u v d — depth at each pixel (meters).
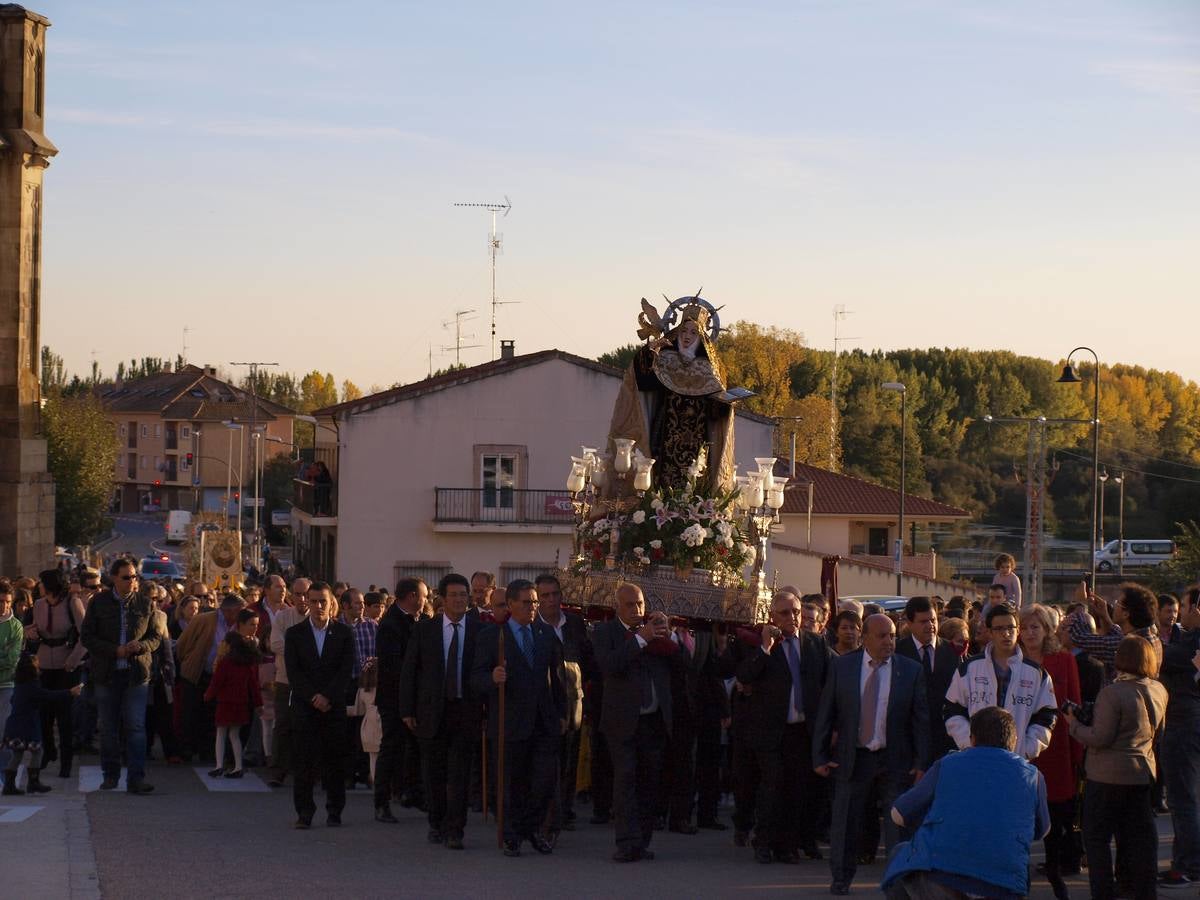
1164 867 11.53
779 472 61.38
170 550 88.50
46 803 13.62
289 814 13.53
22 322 36.59
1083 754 11.16
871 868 11.54
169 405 124.12
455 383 45.59
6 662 14.32
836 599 15.49
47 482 37.56
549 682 11.70
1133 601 11.00
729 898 9.95
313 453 62.94
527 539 45.81
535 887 10.12
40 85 37.16
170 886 9.83
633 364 15.81
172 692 16.89
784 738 11.51
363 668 15.41
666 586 14.82
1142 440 109.62
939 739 11.70
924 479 104.19
